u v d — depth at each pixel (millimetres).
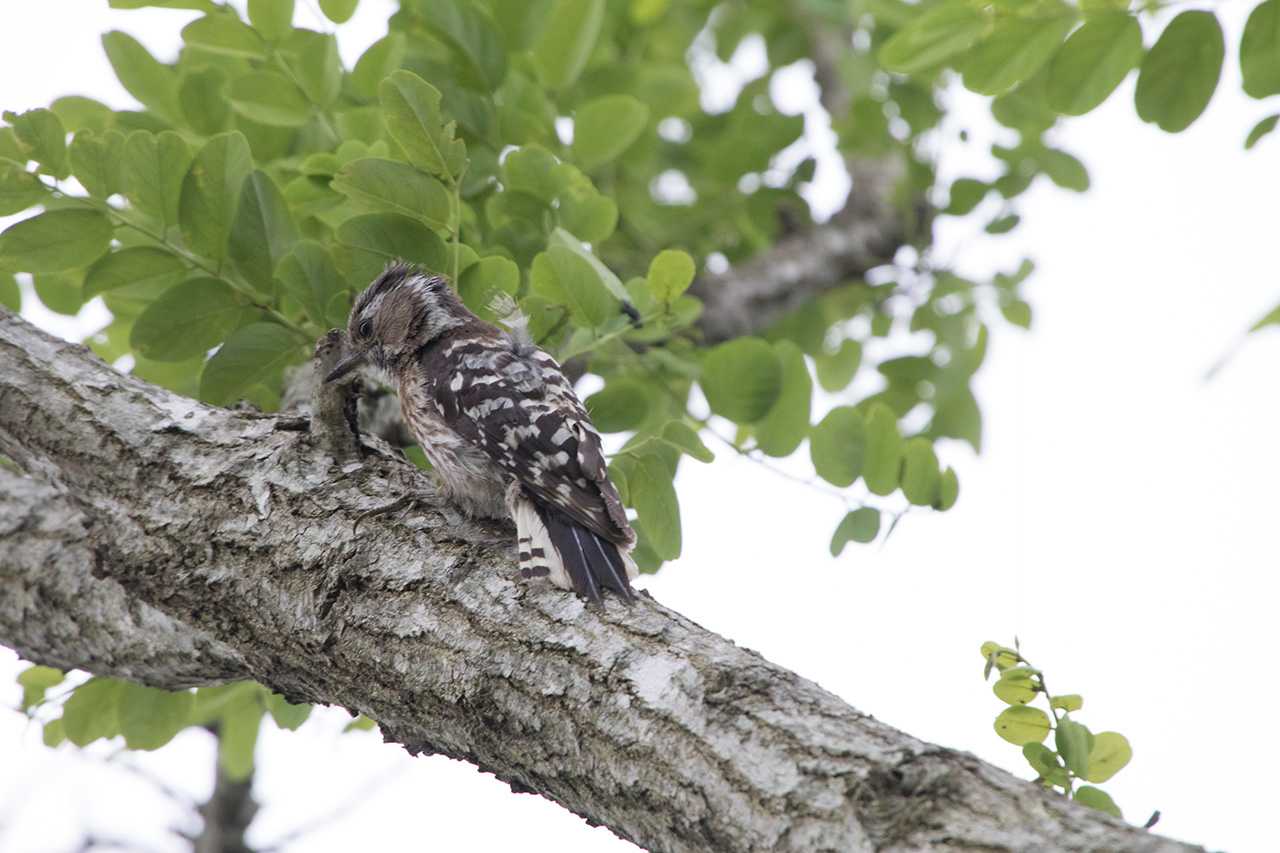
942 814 4965
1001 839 4809
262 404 9719
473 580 6652
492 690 6199
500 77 10031
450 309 9297
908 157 14281
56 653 8281
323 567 6898
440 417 8484
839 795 5117
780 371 9383
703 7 15664
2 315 8102
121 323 10250
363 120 9500
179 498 7336
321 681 6941
